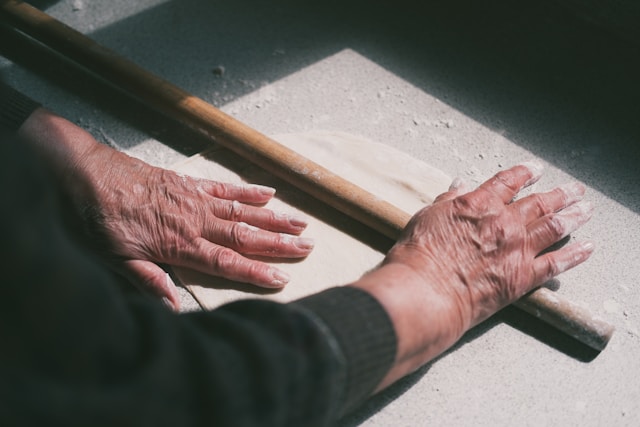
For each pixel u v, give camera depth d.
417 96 1.45
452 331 0.93
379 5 1.65
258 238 1.11
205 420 0.48
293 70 1.50
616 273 1.17
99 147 1.15
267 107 1.42
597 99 1.44
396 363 0.81
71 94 1.45
